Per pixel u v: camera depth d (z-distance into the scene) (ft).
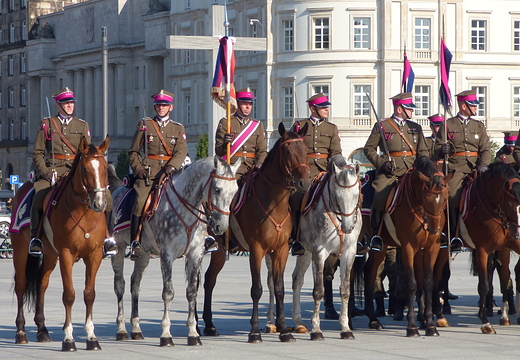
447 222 55.06
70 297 46.98
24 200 50.57
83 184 45.32
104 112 131.23
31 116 353.51
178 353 46.21
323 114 55.77
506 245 54.39
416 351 47.06
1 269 104.32
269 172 49.49
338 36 224.94
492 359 44.83
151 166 52.26
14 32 367.66
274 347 48.26
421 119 228.02
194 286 48.85
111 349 47.60
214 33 87.10
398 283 60.54
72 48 334.65
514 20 235.20
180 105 274.98
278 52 230.48
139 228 50.26
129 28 312.29
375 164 55.57
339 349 47.65
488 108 234.38
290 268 103.40
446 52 59.93
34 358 44.70
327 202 50.52
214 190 46.16
